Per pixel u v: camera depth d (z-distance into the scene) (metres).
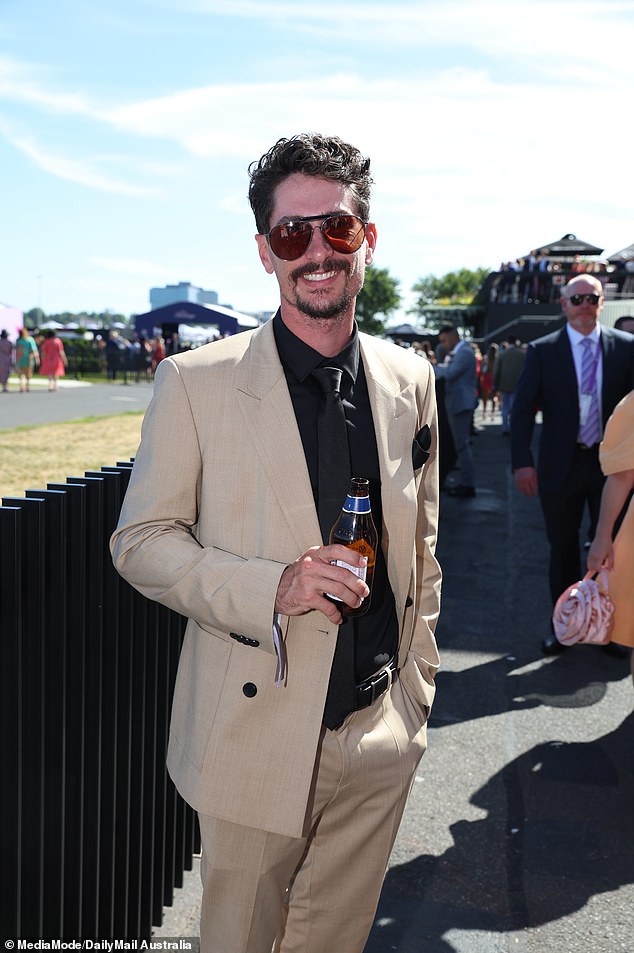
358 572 1.57
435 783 3.47
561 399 4.75
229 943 1.80
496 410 24.41
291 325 1.81
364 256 1.84
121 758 2.19
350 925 1.95
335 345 1.82
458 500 9.64
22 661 1.72
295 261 1.74
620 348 4.73
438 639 5.12
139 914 2.36
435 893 2.77
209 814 1.71
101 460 9.75
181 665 1.90
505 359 15.77
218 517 1.73
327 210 1.75
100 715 2.04
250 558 1.71
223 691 1.74
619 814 3.27
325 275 1.75
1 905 1.67
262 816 1.71
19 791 1.70
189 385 1.73
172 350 34.91
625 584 3.36
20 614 1.68
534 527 8.25
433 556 2.10
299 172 1.75
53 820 1.85
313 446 1.78
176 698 1.89
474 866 2.93
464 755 3.71
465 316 48.97
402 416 1.91
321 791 1.80
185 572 1.65
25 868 1.75
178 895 2.70
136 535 1.72
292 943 1.96
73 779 1.94
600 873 2.91
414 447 1.95
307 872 1.92
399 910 2.68
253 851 1.74
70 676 1.91
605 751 3.77
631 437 3.30
